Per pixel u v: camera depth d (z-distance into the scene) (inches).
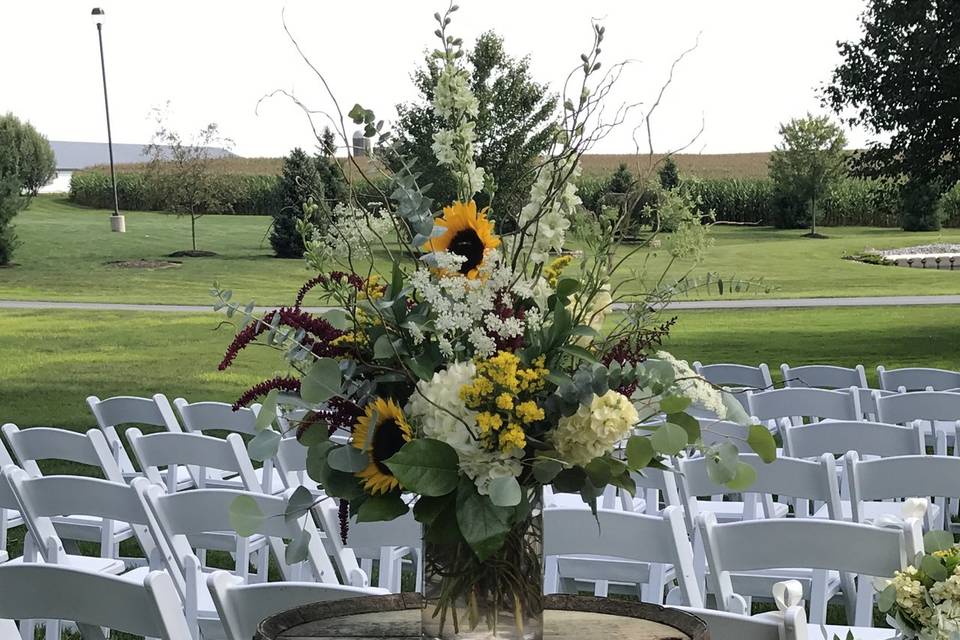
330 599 95.6
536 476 76.2
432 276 82.7
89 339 735.1
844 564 105.1
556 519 117.4
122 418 245.3
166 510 132.3
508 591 80.0
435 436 75.9
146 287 1018.7
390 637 88.3
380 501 79.7
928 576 101.7
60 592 93.5
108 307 892.6
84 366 634.8
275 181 1732.3
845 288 987.9
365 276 88.0
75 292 988.6
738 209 1720.0
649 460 76.9
